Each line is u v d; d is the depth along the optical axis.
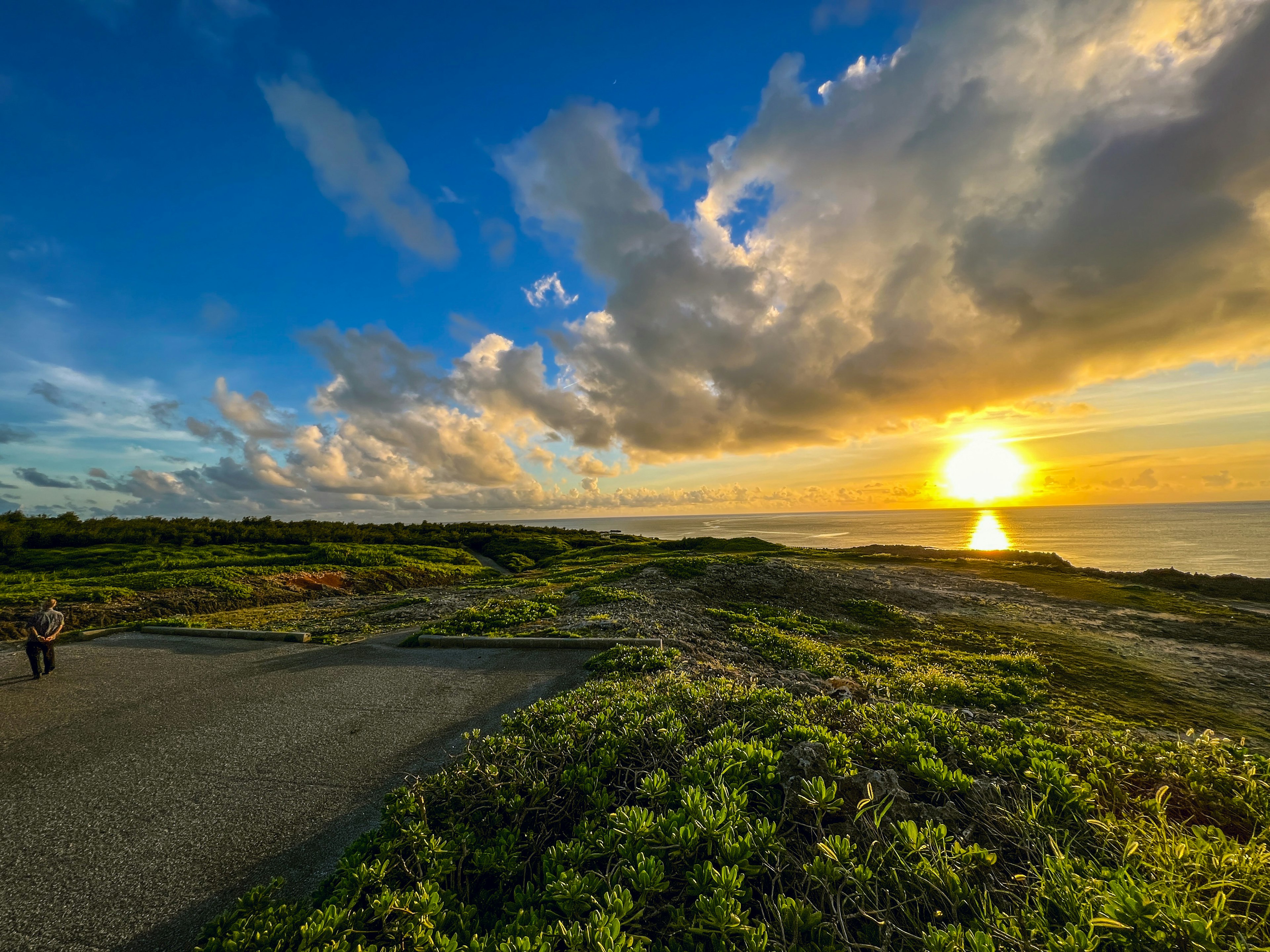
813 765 4.78
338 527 57.62
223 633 15.22
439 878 3.91
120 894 4.41
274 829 5.30
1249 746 9.52
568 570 33.16
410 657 12.23
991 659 14.83
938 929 3.15
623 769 5.28
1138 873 3.48
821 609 21.20
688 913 3.40
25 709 9.12
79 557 32.62
